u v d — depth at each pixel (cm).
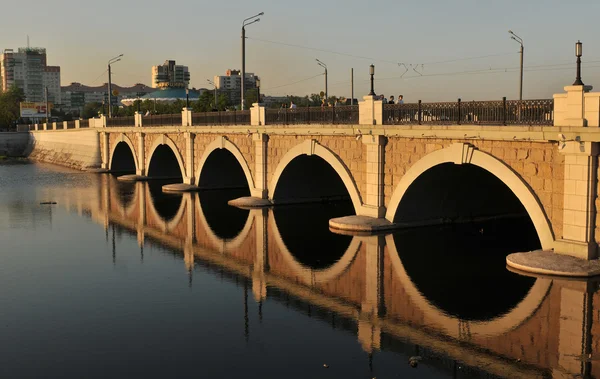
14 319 1895
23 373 1509
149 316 1903
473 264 2388
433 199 3081
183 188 5022
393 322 1800
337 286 2173
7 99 15775
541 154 2214
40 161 9369
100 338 1730
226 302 2023
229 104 12088
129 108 12525
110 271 2450
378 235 2927
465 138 2456
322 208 3912
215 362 1555
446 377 1428
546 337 1647
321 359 1555
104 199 4597
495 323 1761
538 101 2189
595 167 2070
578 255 2120
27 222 3594
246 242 2933
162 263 2566
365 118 3000
